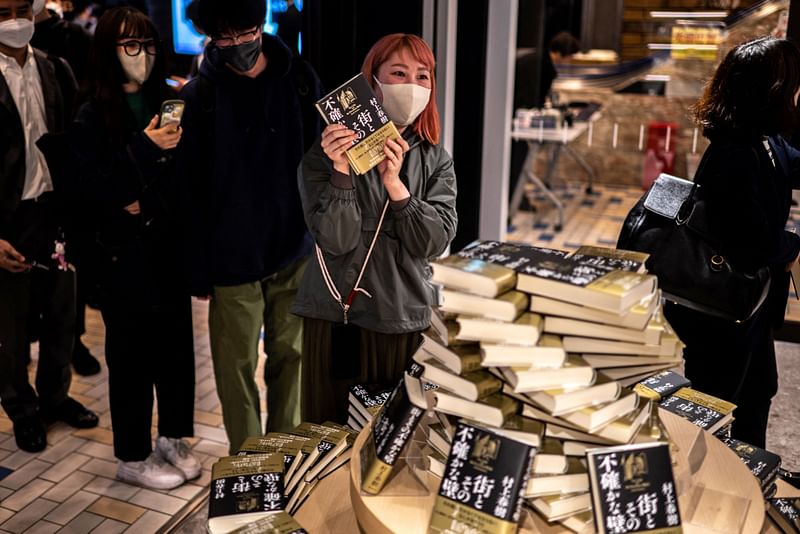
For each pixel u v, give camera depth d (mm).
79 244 2619
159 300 2639
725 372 2387
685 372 2467
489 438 1396
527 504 1478
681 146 5637
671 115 5496
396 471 1603
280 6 3193
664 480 1371
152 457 2967
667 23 5043
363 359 2230
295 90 2625
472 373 1472
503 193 3627
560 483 1440
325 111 1919
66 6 4234
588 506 1453
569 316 1428
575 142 5992
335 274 2146
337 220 1996
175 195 2559
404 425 1515
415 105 2041
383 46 2053
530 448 1363
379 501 1514
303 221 2701
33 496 2855
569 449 1461
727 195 2131
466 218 3521
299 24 3189
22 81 2846
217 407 3496
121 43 2436
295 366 2850
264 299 2828
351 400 2127
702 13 4824
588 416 1389
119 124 2494
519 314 1432
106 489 2898
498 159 3566
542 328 1456
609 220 5648
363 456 1624
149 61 2512
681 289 2236
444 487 1407
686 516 1468
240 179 2557
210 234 2596
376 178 2092
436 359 1542
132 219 2566
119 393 2770
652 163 5773
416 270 2154
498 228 3693
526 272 1451
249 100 2537
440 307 1539
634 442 1457
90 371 3760
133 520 2725
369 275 2133
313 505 1752
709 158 2203
